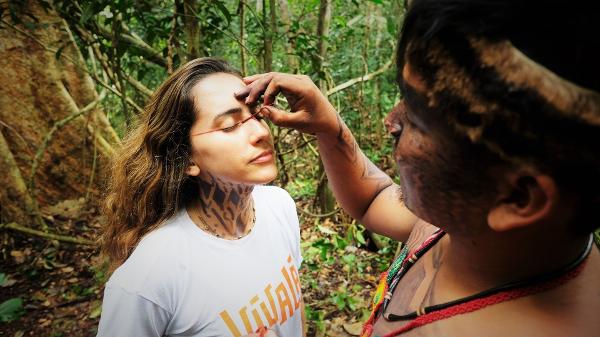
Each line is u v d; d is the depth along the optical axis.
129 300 0.92
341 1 4.41
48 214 4.05
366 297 2.65
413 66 0.42
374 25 4.44
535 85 0.34
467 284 0.52
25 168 4.03
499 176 0.39
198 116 0.97
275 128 3.16
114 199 1.13
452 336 0.50
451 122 0.40
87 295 2.97
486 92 0.36
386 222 0.88
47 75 3.87
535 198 0.38
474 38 0.36
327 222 3.59
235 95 0.96
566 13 0.33
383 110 4.41
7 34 3.66
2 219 3.74
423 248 0.67
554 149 0.35
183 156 1.01
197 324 0.97
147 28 2.21
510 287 0.48
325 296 2.68
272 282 1.08
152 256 0.95
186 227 1.01
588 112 0.33
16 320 2.76
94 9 1.90
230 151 0.96
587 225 0.40
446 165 0.43
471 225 0.46
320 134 0.87
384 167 4.08
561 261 0.46
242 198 1.04
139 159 1.05
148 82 3.68
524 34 0.35
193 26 2.03
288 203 1.25
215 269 0.99
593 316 0.45
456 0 0.37
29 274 3.22
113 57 2.42
